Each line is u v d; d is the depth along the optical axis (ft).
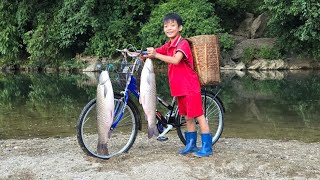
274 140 21.50
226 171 14.65
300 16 58.85
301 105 34.14
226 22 77.66
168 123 17.17
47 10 77.41
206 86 16.62
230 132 24.32
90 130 23.03
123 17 72.49
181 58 15.56
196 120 17.92
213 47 15.92
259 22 74.43
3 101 39.04
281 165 15.37
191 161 15.69
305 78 55.62
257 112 30.96
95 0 71.10
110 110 15.40
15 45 76.64
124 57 16.60
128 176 14.21
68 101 38.68
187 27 64.23
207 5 67.31
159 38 65.92
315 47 63.46
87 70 71.82
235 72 64.80
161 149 18.02
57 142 20.76
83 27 72.02
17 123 28.04
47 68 76.59
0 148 19.16
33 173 14.67
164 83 50.14
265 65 66.59
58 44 74.69
